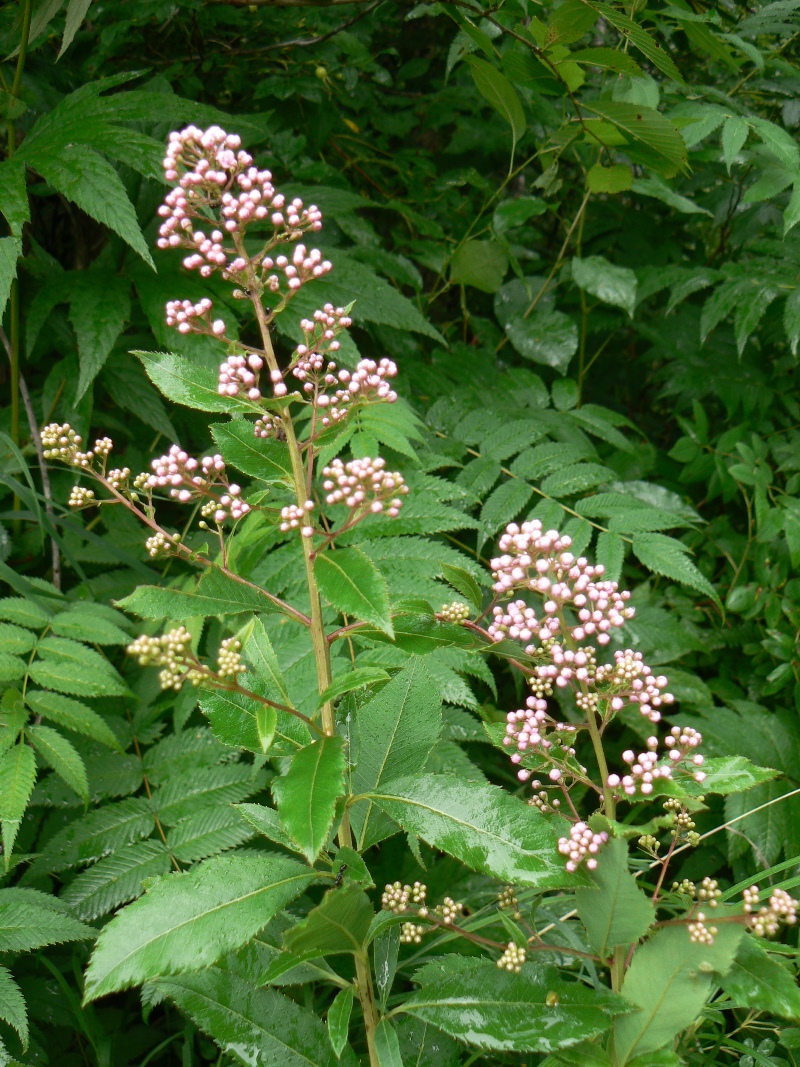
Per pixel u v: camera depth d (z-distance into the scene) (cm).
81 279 271
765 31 352
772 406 370
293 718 155
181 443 323
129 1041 233
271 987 165
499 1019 143
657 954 141
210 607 150
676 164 303
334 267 291
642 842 162
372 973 166
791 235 360
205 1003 159
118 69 365
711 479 334
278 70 394
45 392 284
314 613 154
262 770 233
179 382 151
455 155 447
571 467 290
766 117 409
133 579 273
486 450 299
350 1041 228
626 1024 141
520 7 325
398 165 405
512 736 155
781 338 363
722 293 333
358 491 148
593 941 145
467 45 340
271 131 388
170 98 254
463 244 350
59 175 226
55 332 300
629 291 338
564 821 152
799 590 313
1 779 192
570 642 153
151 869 208
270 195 158
